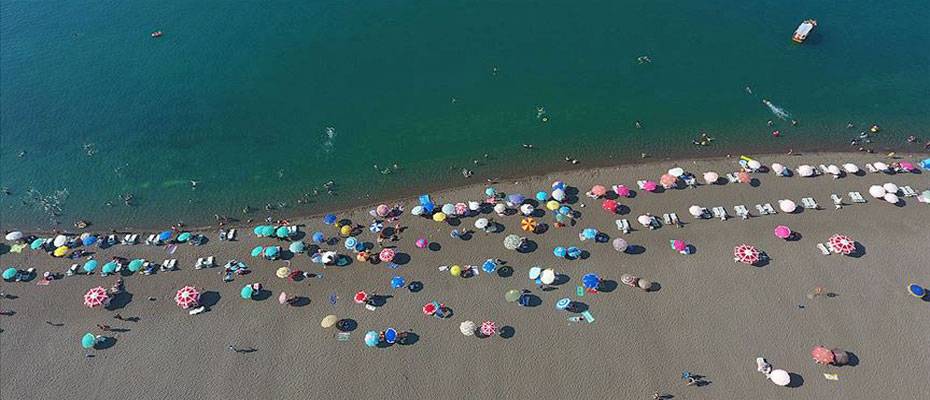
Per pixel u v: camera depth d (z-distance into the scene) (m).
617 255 48.09
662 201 52.38
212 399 41.31
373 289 47.09
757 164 54.12
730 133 59.00
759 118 60.19
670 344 42.34
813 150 56.91
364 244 50.34
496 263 48.00
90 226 54.69
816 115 60.09
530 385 40.75
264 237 51.94
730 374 40.56
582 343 42.75
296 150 60.22
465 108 63.19
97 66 72.62
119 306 47.12
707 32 70.75
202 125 63.41
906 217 49.56
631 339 42.75
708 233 49.34
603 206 51.94
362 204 55.06
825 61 65.75
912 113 59.59
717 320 43.47
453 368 41.91
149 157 60.56
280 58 71.31
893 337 41.78
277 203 55.69
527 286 46.44
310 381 41.84
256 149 60.59
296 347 43.72
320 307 46.19
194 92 67.56
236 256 50.50
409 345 43.34
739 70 65.31
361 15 77.75
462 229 51.06
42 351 44.56
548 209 52.22
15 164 60.81
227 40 75.12
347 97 65.31
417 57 69.81
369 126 62.00
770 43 68.50
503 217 51.81
